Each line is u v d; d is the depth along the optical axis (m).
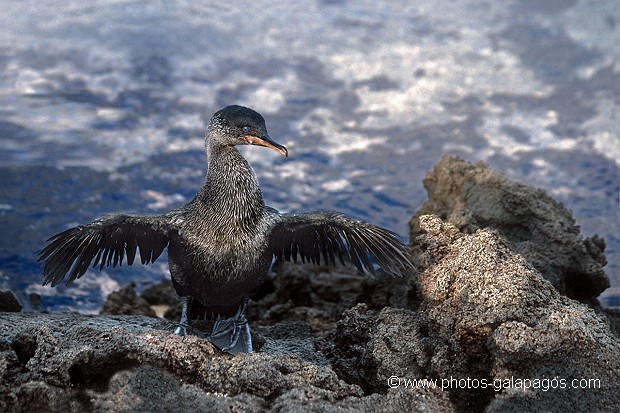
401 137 16.31
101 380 7.52
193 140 16.12
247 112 8.76
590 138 16.14
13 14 19.77
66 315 9.65
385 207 14.60
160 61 18.38
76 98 17.12
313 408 6.93
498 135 16.28
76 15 19.86
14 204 14.27
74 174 15.07
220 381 7.41
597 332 7.51
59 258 8.54
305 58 18.59
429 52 18.78
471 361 7.82
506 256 8.38
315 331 10.86
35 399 7.13
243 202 8.50
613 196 14.70
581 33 19.25
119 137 16.09
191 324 9.02
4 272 12.94
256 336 9.07
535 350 7.30
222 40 19.11
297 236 8.87
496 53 18.72
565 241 10.20
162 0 20.53
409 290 9.83
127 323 9.23
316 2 20.80
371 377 8.28
